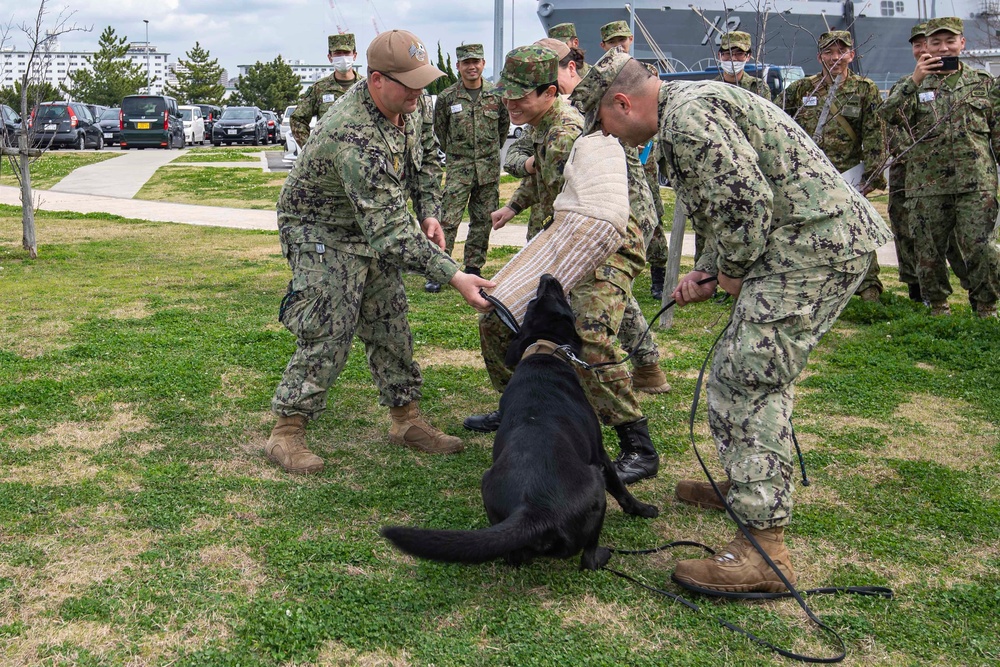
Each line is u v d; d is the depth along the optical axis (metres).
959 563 3.25
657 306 7.56
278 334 6.44
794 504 3.76
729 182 2.70
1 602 2.85
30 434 4.39
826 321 2.92
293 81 77.25
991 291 6.86
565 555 2.90
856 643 2.74
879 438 4.53
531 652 2.64
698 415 4.91
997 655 2.66
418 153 4.12
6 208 15.10
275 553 3.20
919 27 6.80
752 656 2.67
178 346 6.14
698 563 3.03
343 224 3.95
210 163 24.84
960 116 6.64
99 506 3.58
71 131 30.45
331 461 4.20
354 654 2.63
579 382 3.39
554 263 3.62
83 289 8.20
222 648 2.63
